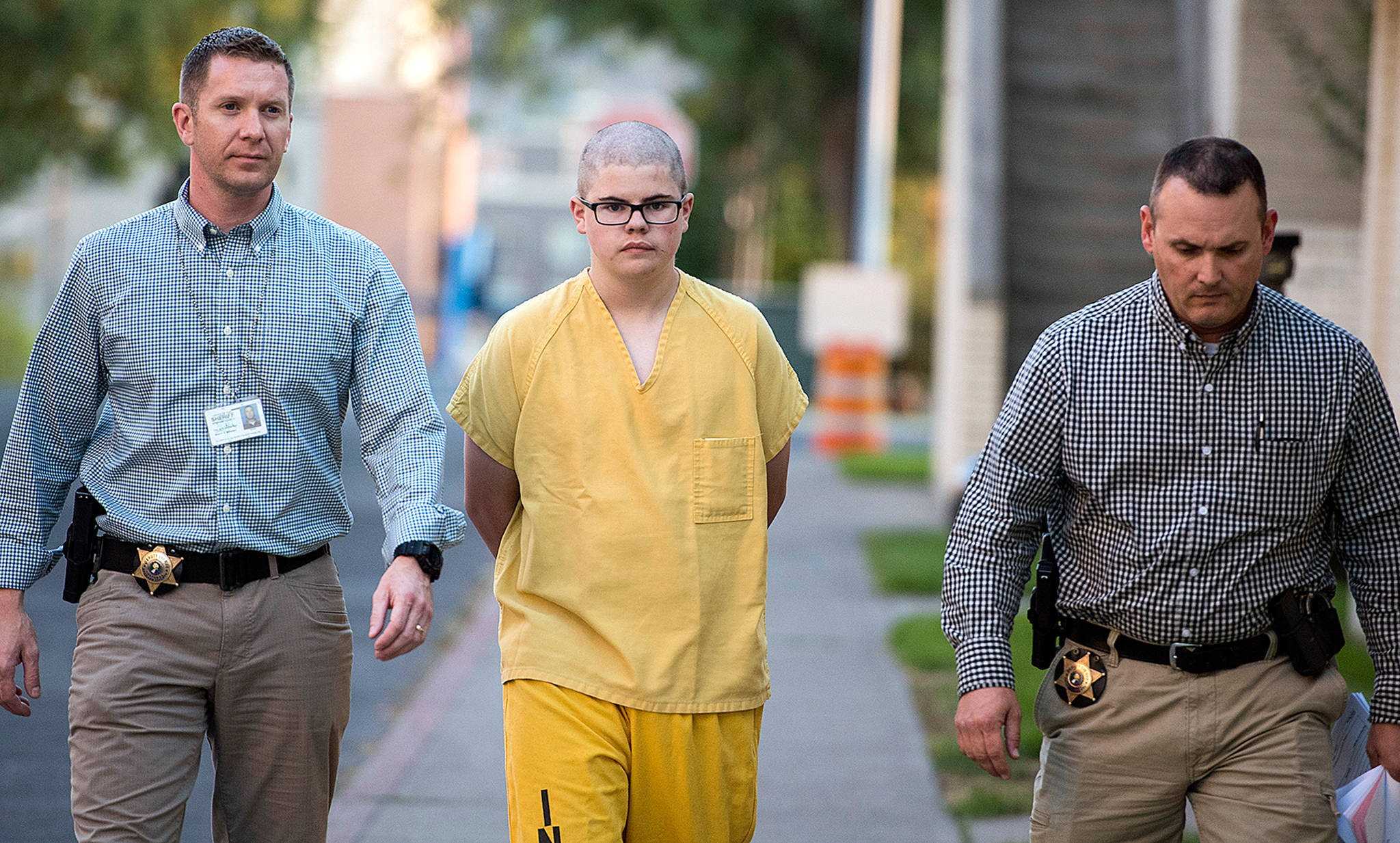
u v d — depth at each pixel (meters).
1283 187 31.11
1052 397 11.36
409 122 92.06
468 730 22.64
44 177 79.19
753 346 12.45
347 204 117.69
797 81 87.50
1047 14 44.50
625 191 11.91
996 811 18.56
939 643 26.72
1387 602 11.41
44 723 22.25
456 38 87.75
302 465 12.56
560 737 12.00
